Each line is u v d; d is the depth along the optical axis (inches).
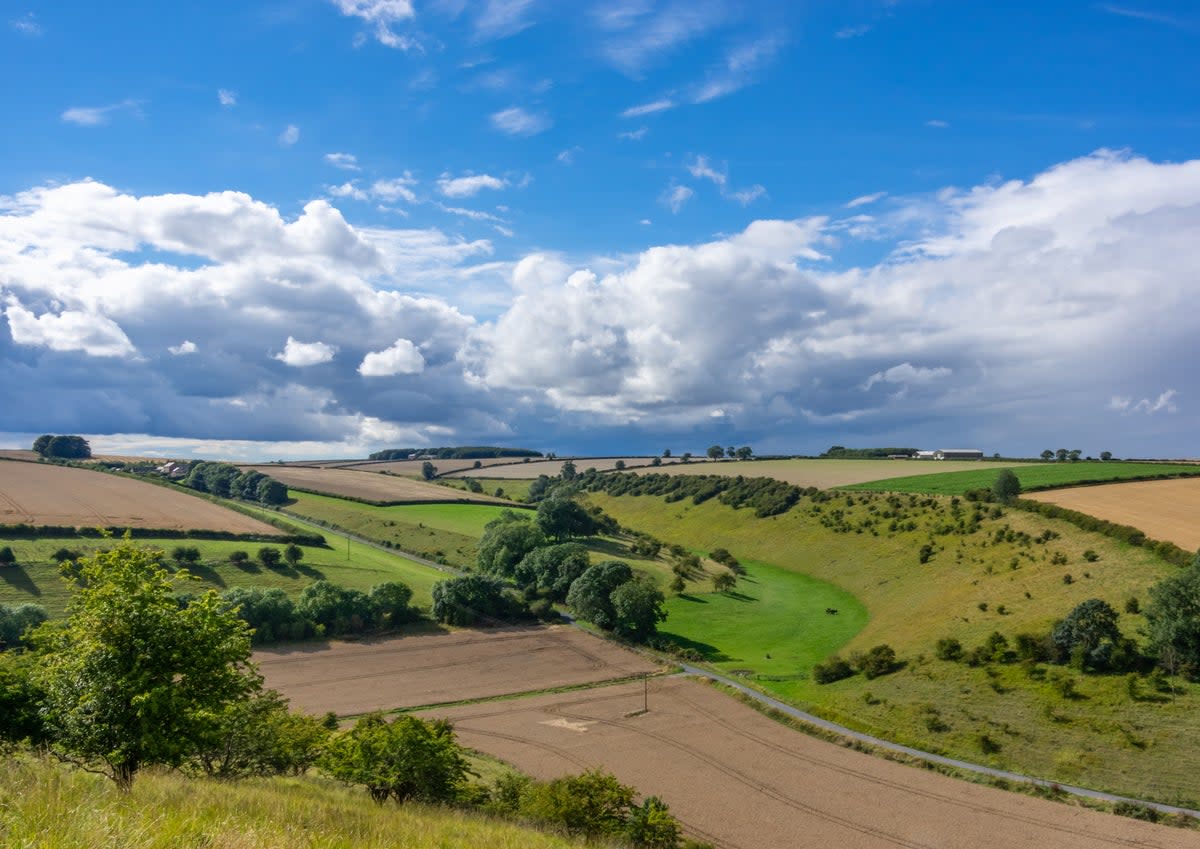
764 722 2726.4
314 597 3764.8
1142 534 3420.3
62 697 803.4
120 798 557.0
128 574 829.2
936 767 2239.2
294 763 1644.9
